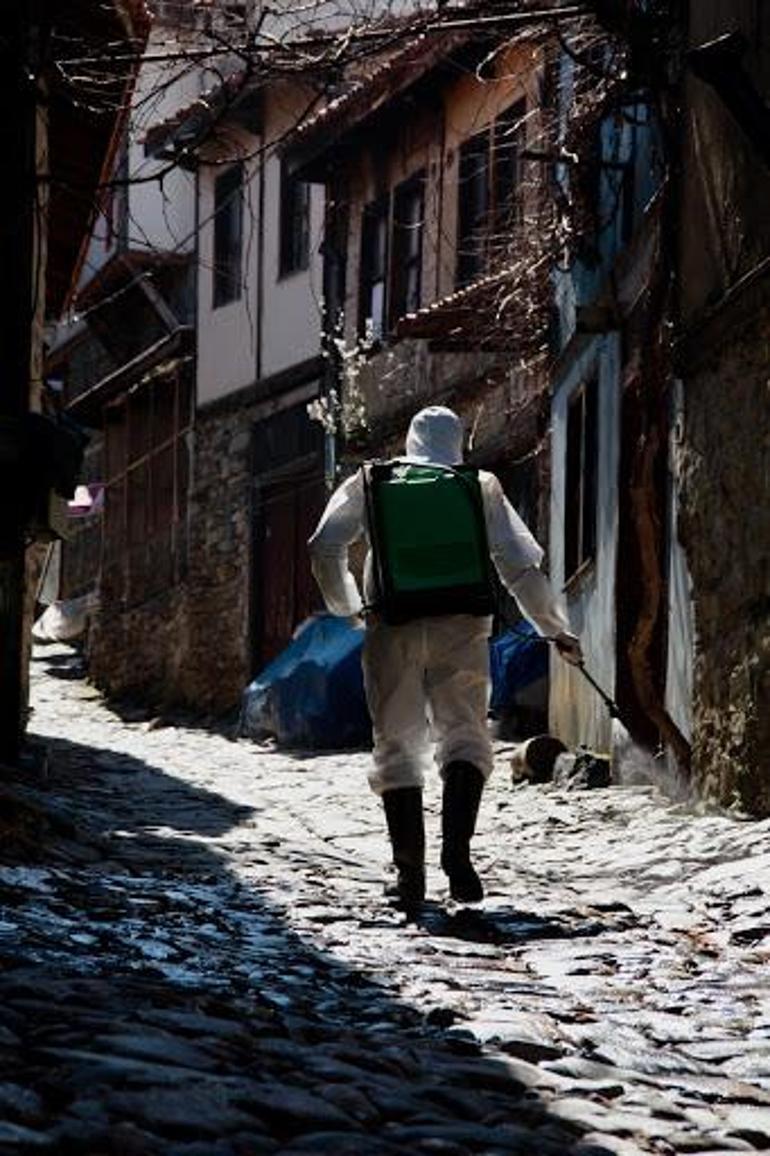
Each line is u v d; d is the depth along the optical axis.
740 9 16.75
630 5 18.66
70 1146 5.46
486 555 12.20
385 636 12.22
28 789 19.14
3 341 16.33
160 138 44.44
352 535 12.56
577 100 22.30
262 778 25.73
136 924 10.43
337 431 37.56
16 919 9.96
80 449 16.78
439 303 28.20
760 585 16.03
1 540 16.12
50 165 25.69
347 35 18.62
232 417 45.44
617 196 21.77
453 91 33.34
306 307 42.12
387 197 36.78
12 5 16.53
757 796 16.08
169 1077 6.29
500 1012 8.35
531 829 17.95
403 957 10.15
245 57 18.16
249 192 44.62
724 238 17.17
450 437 12.78
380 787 12.19
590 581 24.08
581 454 25.31
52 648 59.34
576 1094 6.97
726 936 11.36
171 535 48.31
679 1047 8.11
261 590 44.16
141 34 20.25
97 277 50.19
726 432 17.08
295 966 9.51
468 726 12.09
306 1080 6.66
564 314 26.75
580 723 24.50
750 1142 6.50
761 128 14.47
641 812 18.38
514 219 28.97
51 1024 7.04
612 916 12.11
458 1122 6.31
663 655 21.05
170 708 45.97
